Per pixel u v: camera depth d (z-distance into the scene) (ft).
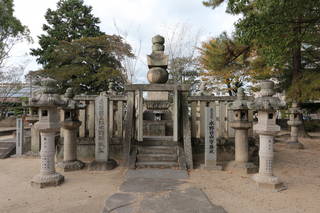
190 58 70.69
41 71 62.18
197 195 12.91
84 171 18.90
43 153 15.23
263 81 15.98
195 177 17.08
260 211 11.27
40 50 71.00
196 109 25.53
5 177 17.48
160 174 17.46
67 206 11.76
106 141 19.74
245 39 18.78
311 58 47.78
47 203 12.16
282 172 19.27
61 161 20.94
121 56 69.97
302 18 18.45
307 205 12.03
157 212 10.62
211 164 19.56
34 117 26.76
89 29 73.41
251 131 24.84
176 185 14.84
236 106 19.85
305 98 39.60
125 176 16.89
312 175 18.30
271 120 15.14
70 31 72.38
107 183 15.60
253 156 24.25
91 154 23.93
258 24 17.62
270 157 15.25
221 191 14.11
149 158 20.52
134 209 10.94
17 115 70.08
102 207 11.60
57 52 64.90
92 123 24.62
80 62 67.72
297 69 44.27
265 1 16.34
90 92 69.05
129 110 22.88
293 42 19.04
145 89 22.02
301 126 46.75
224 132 25.38
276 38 17.63
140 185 14.70
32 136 27.50
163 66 26.68
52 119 15.24
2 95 67.00
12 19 54.44
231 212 11.14
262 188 14.69
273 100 14.90
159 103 27.09
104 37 67.46
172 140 22.93
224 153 24.14
